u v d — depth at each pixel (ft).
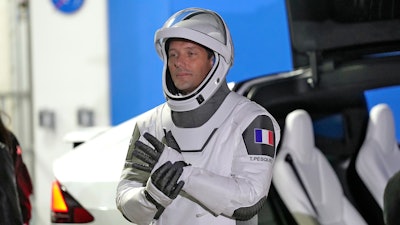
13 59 29.27
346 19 15.88
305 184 16.25
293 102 16.52
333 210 16.72
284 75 17.11
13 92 29.30
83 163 16.96
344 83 16.57
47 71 28.91
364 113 17.40
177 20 12.41
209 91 12.03
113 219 16.12
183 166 11.57
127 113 27.84
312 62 16.30
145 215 12.04
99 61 28.17
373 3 15.61
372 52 16.51
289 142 16.21
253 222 12.51
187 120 12.16
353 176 17.53
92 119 28.32
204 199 11.64
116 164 16.63
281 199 15.90
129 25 27.63
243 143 12.03
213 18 12.32
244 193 11.70
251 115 12.12
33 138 29.19
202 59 12.17
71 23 28.50
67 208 16.52
